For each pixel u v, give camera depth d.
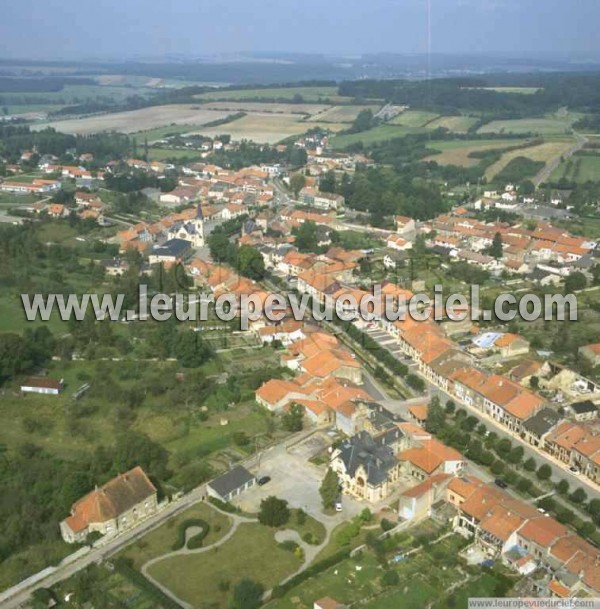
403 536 169.38
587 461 197.25
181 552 164.38
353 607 147.12
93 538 167.12
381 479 183.50
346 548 164.88
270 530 171.88
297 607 147.25
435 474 190.38
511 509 168.38
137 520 175.38
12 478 191.12
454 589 152.00
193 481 190.50
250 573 157.50
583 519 177.88
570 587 150.12
